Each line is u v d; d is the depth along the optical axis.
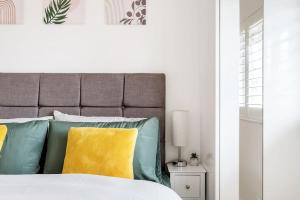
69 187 1.45
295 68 1.97
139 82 2.45
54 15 2.55
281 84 1.97
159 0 2.55
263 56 1.98
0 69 2.54
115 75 2.47
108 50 2.57
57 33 2.56
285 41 1.97
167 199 1.44
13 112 2.43
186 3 2.56
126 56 2.57
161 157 2.43
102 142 1.80
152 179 1.92
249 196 2.01
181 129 2.39
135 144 1.93
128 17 2.55
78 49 2.57
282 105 1.98
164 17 2.56
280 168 1.97
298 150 1.97
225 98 2.04
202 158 2.48
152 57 2.56
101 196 1.33
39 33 2.56
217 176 2.04
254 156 2.04
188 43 2.56
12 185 1.50
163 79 2.46
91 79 2.46
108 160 1.75
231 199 2.04
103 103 2.45
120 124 2.08
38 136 2.04
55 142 2.00
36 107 2.46
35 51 2.56
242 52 2.05
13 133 1.99
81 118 2.29
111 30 2.57
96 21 2.56
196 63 2.57
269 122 1.98
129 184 1.54
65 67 2.56
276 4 1.98
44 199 1.29
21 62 2.55
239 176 2.04
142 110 2.44
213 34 2.11
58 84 2.46
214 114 2.07
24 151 1.95
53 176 1.66
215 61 2.05
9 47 2.55
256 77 2.04
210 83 2.20
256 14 2.05
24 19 2.56
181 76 2.56
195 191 2.26
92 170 1.74
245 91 2.03
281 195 1.97
